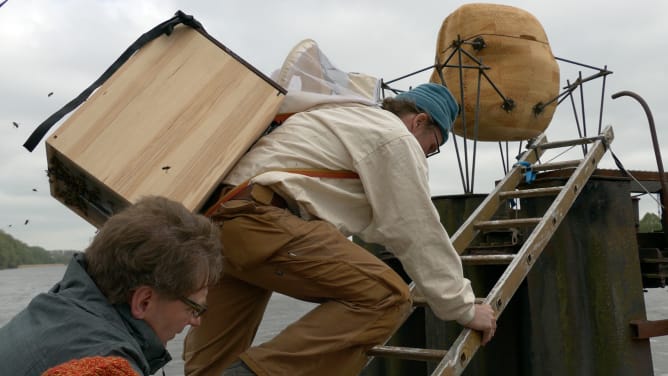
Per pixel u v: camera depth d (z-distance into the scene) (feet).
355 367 7.34
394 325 7.43
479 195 13.47
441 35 15.83
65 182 8.00
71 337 4.20
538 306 12.21
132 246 4.40
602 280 12.57
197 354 9.03
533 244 10.40
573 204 12.61
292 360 7.08
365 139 7.54
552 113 15.48
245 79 7.95
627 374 12.42
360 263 7.27
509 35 14.83
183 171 7.28
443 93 9.16
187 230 4.58
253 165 7.63
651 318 44.52
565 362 12.05
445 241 7.59
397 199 7.45
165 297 4.50
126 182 7.21
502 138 15.30
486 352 12.89
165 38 8.36
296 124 7.95
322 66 9.48
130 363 4.18
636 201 15.58
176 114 7.69
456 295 7.70
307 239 7.24
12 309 64.54
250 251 7.30
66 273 4.64
